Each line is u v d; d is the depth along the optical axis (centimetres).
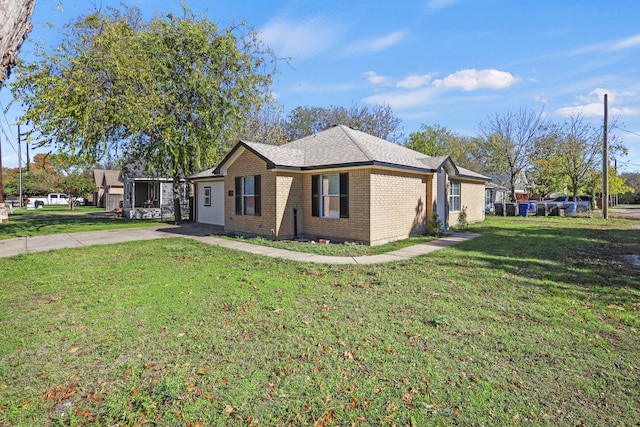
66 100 1380
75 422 259
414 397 287
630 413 265
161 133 1620
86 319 457
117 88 1463
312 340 392
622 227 1634
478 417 262
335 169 1146
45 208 3788
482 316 461
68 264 808
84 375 323
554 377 315
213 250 1005
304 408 275
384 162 1079
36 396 291
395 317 460
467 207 1841
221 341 390
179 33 1638
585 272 703
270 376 320
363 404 279
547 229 1552
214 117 1716
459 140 4147
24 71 1382
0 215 1973
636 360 345
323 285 620
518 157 2834
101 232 1484
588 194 3434
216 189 1797
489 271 713
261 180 1259
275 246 1071
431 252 953
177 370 329
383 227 1132
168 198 2505
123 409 273
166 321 448
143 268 763
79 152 1534
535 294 556
